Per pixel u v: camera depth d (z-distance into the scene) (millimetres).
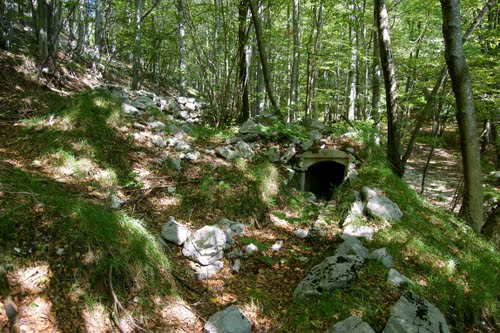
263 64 7211
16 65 8164
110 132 5293
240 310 3137
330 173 6617
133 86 13336
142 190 4473
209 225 4238
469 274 3928
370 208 4488
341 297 3215
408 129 13609
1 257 2467
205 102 9203
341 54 13266
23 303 2584
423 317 3027
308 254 4141
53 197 3461
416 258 3949
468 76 5176
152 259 3283
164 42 15734
